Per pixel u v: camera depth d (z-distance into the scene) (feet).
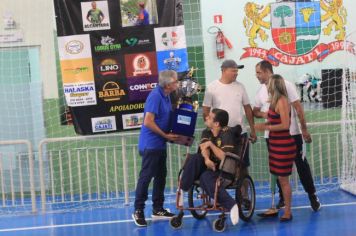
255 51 26.63
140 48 23.34
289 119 19.67
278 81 19.61
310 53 26.89
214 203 19.48
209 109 21.86
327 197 24.23
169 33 23.41
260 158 26.84
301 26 26.76
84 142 26.16
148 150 20.42
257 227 19.95
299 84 26.91
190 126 20.45
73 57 23.02
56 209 24.08
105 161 25.13
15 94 26.25
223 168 19.08
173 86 20.27
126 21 23.20
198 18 26.27
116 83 23.34
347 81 24.66
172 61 23.45
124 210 23.52
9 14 25.91
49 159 25.57
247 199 20.75
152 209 22.47
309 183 21.68
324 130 27.07
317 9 26.76
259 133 26.71
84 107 23.26
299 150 21.48
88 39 23.04
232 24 26.43
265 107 21.65
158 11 23.31
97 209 23.89
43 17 26.16
